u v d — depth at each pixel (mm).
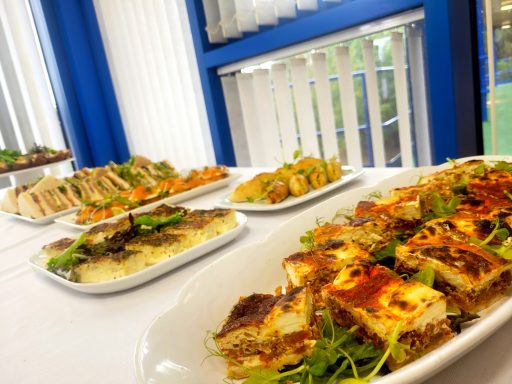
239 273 782
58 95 4422
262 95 2805
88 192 1991
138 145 4160
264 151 2951
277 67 2643
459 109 1853
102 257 958
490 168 1018
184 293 686
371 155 2516
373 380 452
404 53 2150
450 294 621
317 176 1426
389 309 541
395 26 2090
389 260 762
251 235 1146
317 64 2418
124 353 657
